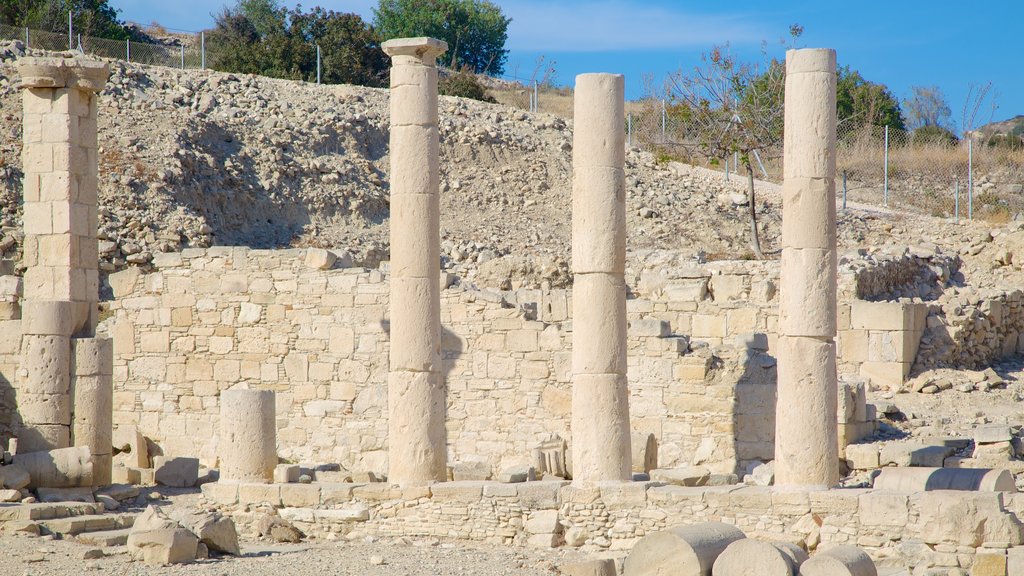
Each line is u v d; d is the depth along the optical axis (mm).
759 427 21516
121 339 26609
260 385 25562
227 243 37281
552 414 23203
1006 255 33625
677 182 45719
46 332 21672
